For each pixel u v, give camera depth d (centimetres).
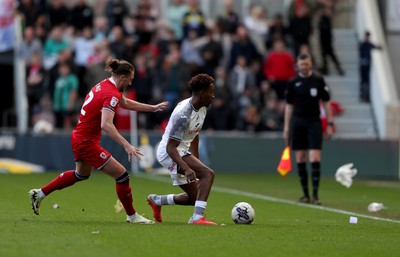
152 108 3966
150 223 3825
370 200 5781
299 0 9406
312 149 5438
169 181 6981
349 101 9606
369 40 9431
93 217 4131
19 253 2873
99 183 6619
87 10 9119
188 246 3086
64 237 3256
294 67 8969
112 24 9044
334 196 6091
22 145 8075
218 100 8581
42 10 9119
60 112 8456
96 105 3753
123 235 3328
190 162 3788
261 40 9625
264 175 8069
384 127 9031
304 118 5453
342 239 3431
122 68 3800
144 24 9019
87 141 3781
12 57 9369
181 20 9488
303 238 3416
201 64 8906
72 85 8462
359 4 10031
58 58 8512
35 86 8594
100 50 8506
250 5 10256
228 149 8275
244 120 8650
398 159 8238
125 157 8119
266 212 4762
